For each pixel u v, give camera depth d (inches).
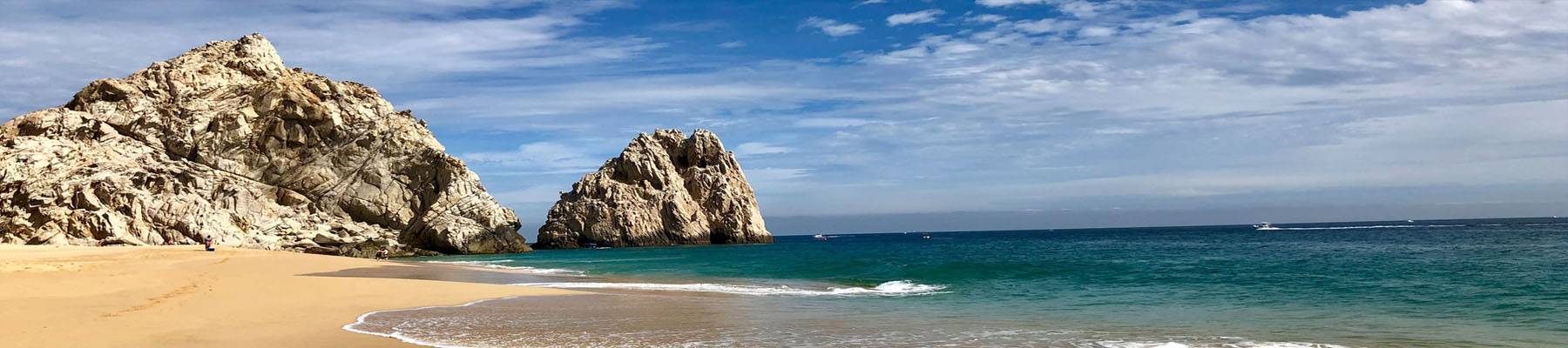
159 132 3777.1
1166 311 1034.7
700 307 1049.5
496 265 2556.6
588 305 1060.5
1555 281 1315.2
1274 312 1018.7
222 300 1014.4
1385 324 897.5
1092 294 1294.3
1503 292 1169.4
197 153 3745.1
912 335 789.9
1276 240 4370.1
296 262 2236.7
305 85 4020.7
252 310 928.9
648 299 1154.0
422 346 690.8
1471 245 2947.8
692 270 2169.0
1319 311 1019.9
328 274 1756.9
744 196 5167.3
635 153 4950.8
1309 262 2044.8
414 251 3703.3
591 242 4559.5
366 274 1819.6
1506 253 2294.5
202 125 3821.4
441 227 3710.6
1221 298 1210.0
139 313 856.3
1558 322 882.8
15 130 3585.1
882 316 962.7
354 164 3914.9
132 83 3890.3
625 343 729.0
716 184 5103.3
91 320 792.3
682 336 778.2
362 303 1051.3
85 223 3097.9
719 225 4972.9
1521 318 923.4
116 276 1291.8
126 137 3698.3
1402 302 1100.5
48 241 3019.2
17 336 690.8
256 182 3799.2
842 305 1093.8
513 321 880.3
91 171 3371.1
